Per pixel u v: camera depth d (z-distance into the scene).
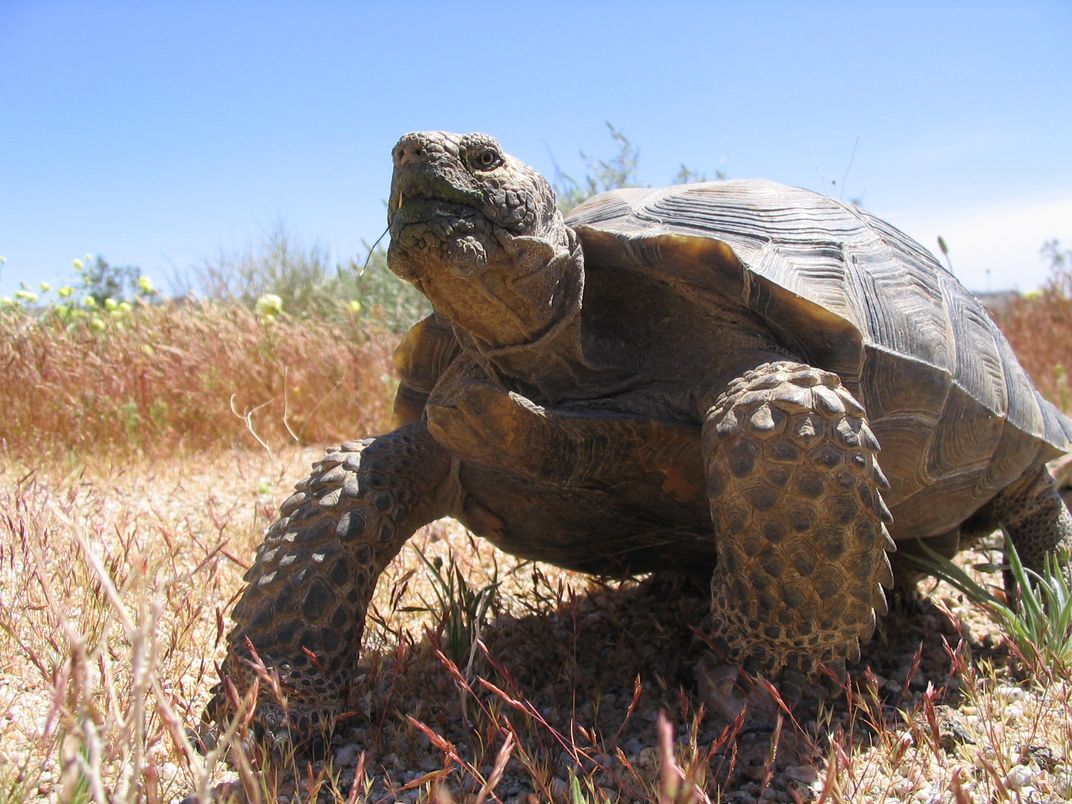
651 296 0.33
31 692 0.30
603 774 0.27
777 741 0.26
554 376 0.33
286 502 0.31
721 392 0.30
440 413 0.30
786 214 0.35
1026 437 0.39
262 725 0.27
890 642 0.38
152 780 0.22
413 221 0.29
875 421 0.32
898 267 0.36
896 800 0.25
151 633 0.20
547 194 0.31
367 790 0.25
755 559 0.27
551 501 0.33
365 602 0.30
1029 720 0.30
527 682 0.34
